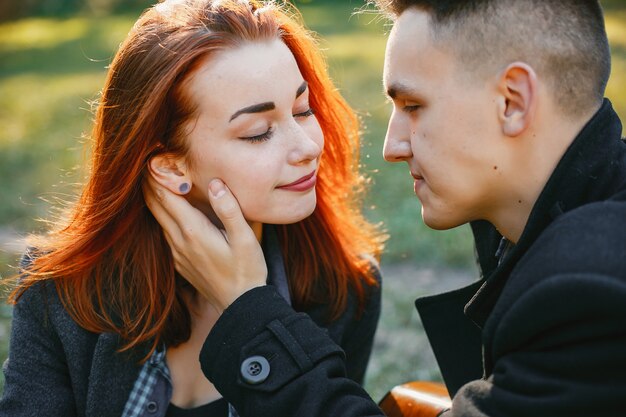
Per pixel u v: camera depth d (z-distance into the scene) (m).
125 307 1.89
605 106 1.54
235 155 1.73
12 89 11.38
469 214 1.62
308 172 1.78
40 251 1.97
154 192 1.83
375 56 10.95
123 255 1.89
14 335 1.97
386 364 3.59
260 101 1.70
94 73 12.14
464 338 1.92
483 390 1.42
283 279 1.99
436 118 1.55
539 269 1.35
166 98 1.74
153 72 1.73
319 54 1.96
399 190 5.74
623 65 9.20
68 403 1.94
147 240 1.89
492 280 1.57
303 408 1.61
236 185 1.75
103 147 1.85
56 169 7.06
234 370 1.68
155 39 1.75
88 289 1.91
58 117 9.34
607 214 1.37
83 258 1.89
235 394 1.69
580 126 1.53
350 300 2.08
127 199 1.85
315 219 2.04
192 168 1.78
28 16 21.22
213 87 1.70
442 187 1.58
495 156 1.54
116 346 1.88
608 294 1.26
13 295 1.99
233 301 1.75
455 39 1.51
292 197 1.77
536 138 1.52
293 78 1.75
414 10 1.57
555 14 1.49
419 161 1.60
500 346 1.40
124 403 1.88
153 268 1.88
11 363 1.95
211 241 1.77
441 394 1.93
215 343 1.71
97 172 1.86
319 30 13.95
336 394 1.63
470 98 1.52
